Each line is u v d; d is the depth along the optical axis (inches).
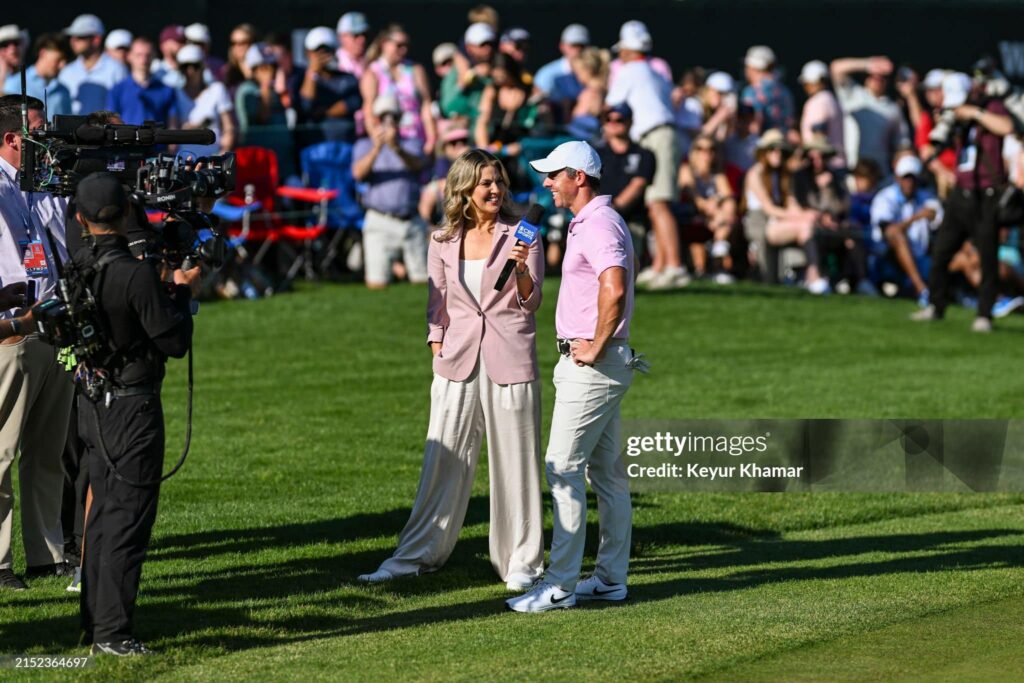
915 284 2391.7
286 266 2202.3
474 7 2472.9
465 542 1149.1
